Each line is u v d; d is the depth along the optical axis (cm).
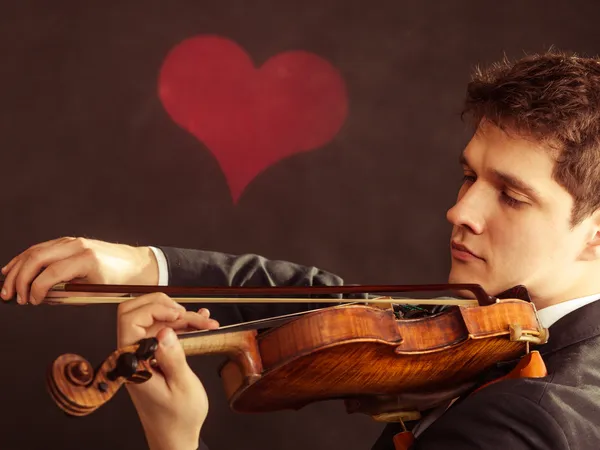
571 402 112
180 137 399
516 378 115
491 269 128
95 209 384
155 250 149
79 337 359
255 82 409
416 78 416
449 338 118
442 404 133
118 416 337
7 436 333
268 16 416
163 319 104
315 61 414
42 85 395
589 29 419
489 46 419
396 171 405
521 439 109
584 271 129
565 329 126
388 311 114
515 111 121
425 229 397
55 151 389
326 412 347
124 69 402
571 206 122
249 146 403
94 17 404
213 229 389
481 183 127
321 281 159
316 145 407
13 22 399
